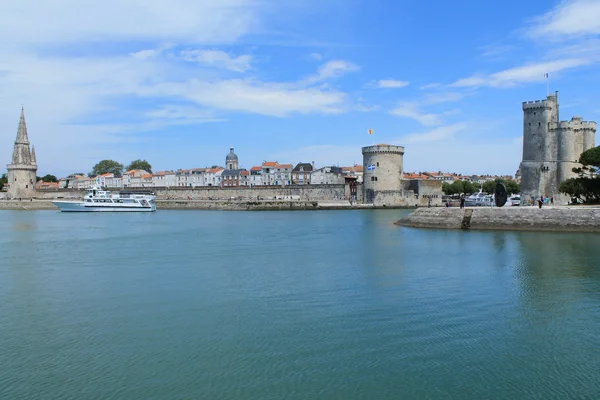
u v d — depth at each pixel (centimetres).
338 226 7088
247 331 2136
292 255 4159
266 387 1634
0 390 1628
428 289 2831
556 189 9381
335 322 2247
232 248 4650
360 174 19900
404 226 6688
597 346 1961
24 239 5569
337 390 1612
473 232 5656
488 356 1867
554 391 1614
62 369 1780
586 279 3031
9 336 2108
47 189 17138
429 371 1747
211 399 1562
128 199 12562
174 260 3941
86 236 5903
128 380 1689
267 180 19550
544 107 9438
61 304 2595
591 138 9481
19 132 16962
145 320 2305
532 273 3225
